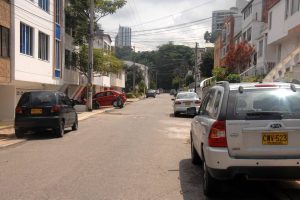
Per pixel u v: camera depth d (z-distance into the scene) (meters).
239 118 6.79
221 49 64.31
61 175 9.21
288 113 6.84
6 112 25.06
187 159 11.33
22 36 24.55
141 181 8.68
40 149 13.24
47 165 10.41
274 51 35.03
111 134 17.52
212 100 7.98
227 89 7.19
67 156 11.78
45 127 16.08
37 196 7.48
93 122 23.98
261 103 7.00
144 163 10.71
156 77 127.38
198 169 9.94
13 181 8.66
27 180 8.74
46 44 29.22
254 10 42.62
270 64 34.91
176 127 20.69
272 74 24.91
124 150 12.92
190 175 9.29
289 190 7.96
